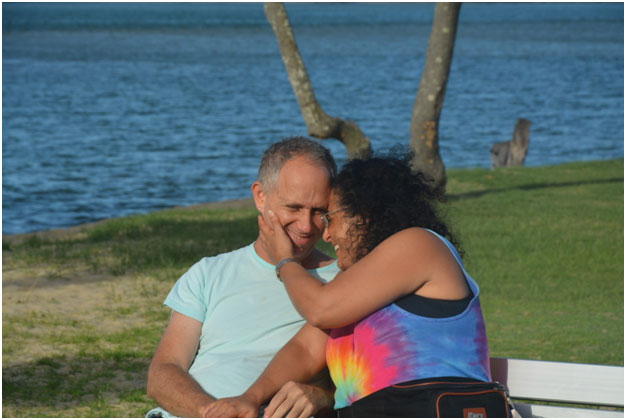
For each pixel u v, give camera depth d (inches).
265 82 2345.0
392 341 99.6
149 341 265.0
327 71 2637.8
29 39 4569.4
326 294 102.0
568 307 311.1
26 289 335.0
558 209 536.1
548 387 117.8
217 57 3344.0
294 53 495.2
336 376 107.4
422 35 5260.8
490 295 327.6
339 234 109.7
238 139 1239.5
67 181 844.6
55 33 5295.3
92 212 687.7
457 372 98.3
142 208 710.5
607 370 116.3
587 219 501.7
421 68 2795.3
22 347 255.3
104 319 292.2
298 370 112.3
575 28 6441.9
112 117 1517.0
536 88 2160.4
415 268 100.3
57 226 623.8
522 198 581.3
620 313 302.5
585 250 409.7
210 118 1526.8
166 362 118.7
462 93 2018.9
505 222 486.3
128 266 378.9
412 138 500.7
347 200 107.7
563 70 2714.1
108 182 845.8
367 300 100.1
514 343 259.8
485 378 99.9
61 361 242.1
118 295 327.0
